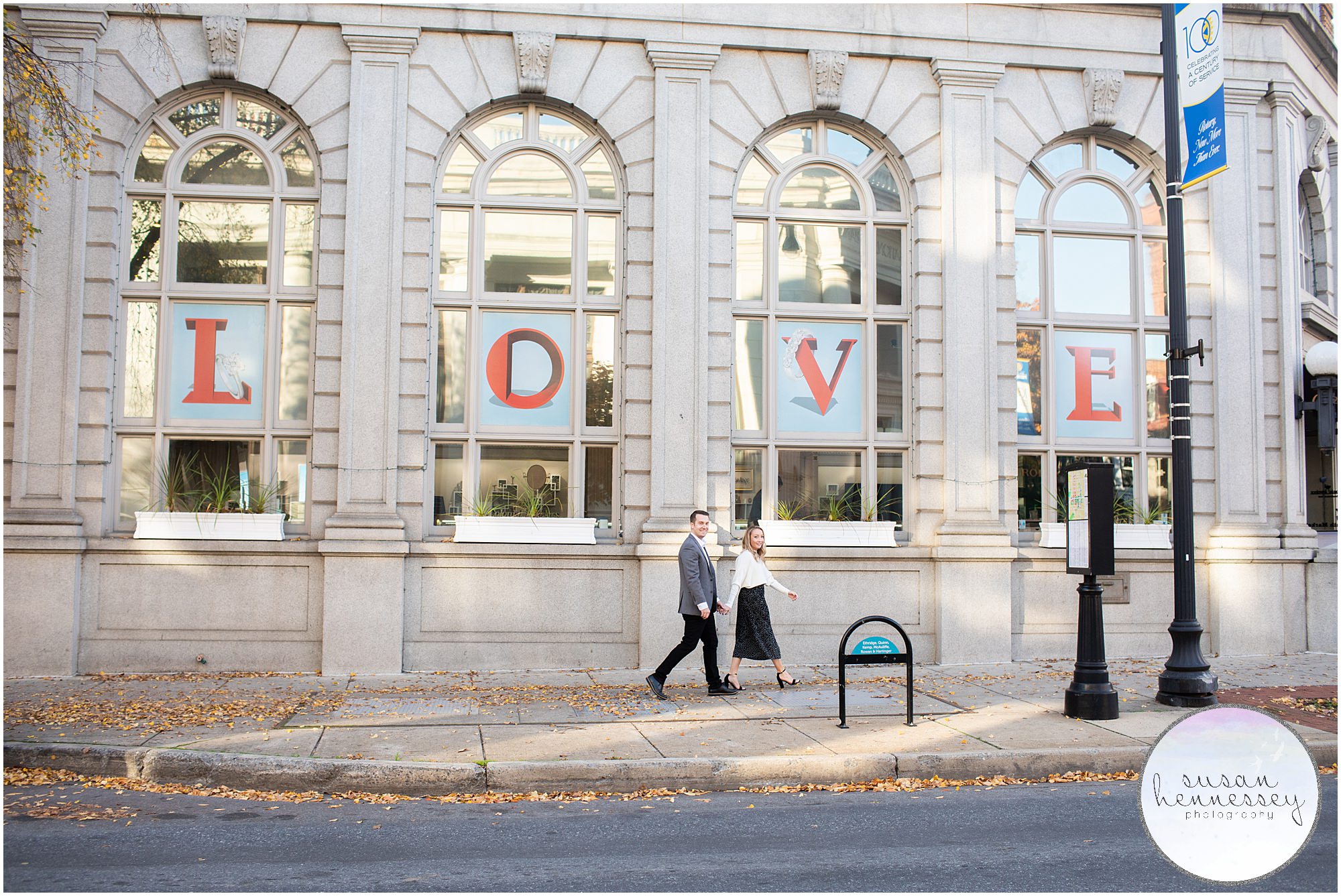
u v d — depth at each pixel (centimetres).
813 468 1267
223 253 1205
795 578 1222
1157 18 1330
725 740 824
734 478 1245
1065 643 1272
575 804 700
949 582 1228
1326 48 1466
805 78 1266
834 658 1219
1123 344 1338
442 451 1212
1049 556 1268
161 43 1148
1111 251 1348
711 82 1251
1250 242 1336
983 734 845
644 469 1208
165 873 546
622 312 1231
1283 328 1340
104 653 1130
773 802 705
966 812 679
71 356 1142
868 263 1281
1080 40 1312
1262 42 1355
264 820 656
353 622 1143
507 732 846
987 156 1280
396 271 1182
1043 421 1311
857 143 1301
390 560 1149
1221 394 1318
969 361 1261
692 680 1123
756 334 1266
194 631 1143
